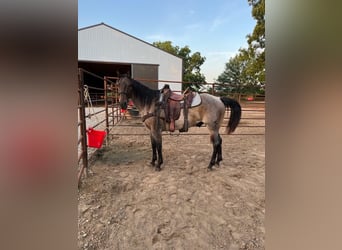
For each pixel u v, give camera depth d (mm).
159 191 1786
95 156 2801
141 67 10148
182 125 2230
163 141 3932
